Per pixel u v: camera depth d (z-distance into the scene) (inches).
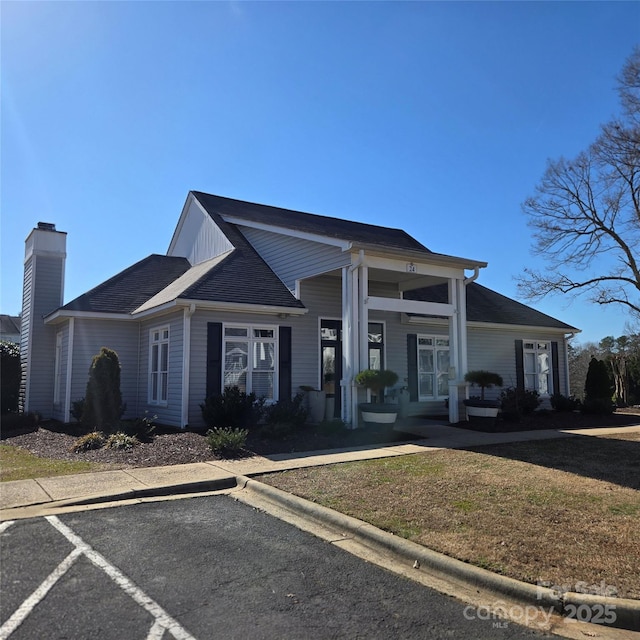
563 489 272.2
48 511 243.9
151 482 293.4
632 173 922.1
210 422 467.5
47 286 658.8
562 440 439.2
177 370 512.7
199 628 139.9
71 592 159.2
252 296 535.8
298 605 155.3
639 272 973.2
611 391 809.5
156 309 526.3
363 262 488.4
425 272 528.7
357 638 137.6
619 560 180.7
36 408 635.5
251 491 290.4
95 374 488.1
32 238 664.4
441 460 350.6
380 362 666.2
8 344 643.5
